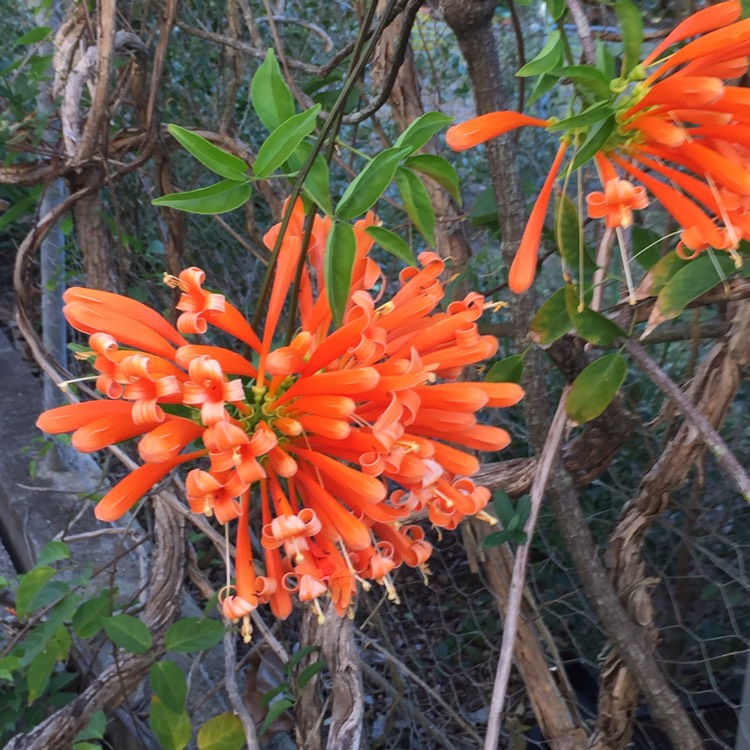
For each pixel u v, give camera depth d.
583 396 0.41
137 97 0.81
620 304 0.45
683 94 0.28
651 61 0.31
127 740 0.71
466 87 1.29
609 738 0.62
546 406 0.47
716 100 0.27
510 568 0.67
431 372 0.30
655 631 0.57
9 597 0.81
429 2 0.72
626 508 0.59
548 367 1.00
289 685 0.62
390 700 1.03
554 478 0.48
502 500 0.50
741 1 0.35
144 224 1.22
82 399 1.09
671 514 0.89
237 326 0.32
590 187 0.77
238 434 0.27
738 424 0.86
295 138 0.33
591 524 0.99
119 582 0.90
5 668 0.60
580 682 0.93
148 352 0.31
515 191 0.40
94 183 0.78
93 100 0.72
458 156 1.33
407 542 0.34
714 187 0.30
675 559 0.94
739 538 0.91
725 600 0.76
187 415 0.34
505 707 0.96
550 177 0.33
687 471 0.55
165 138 0.83
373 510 0.31
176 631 0.56
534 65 0.32
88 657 0.80
